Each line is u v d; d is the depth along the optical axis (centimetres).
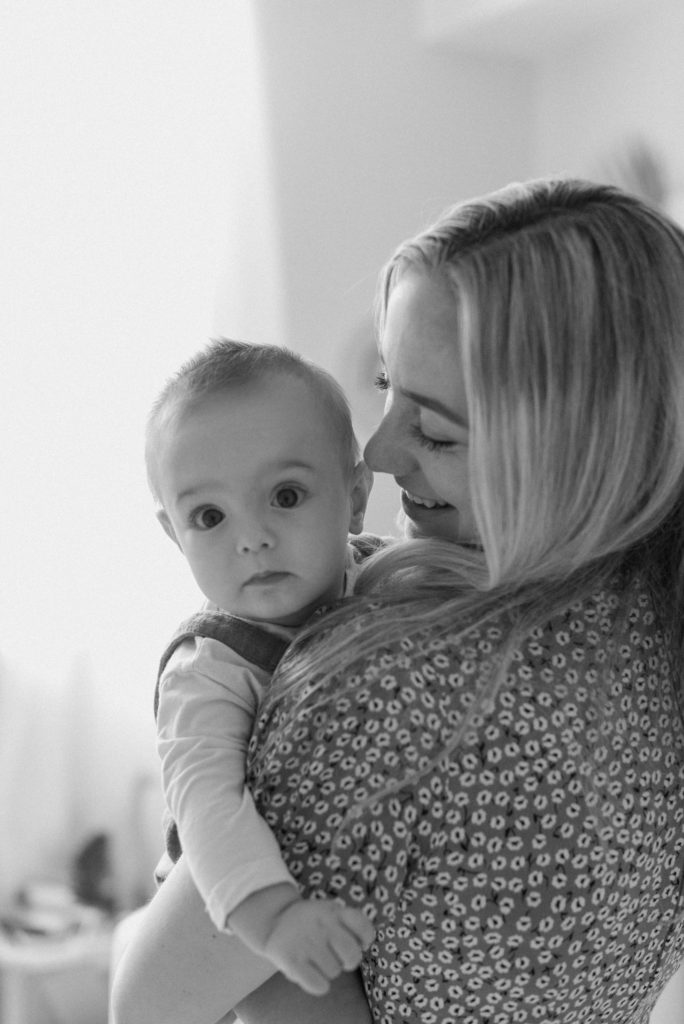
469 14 312
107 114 304
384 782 77
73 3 297
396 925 80
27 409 308
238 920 75
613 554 87
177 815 82
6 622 312
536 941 80
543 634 82
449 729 78
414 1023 83
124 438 315
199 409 89
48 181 302
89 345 311
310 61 321
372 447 90
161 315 316
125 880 321
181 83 310
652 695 86
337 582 94
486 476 80
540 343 78
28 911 307
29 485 310
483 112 346
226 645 89
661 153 303
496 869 78
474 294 79
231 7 311
